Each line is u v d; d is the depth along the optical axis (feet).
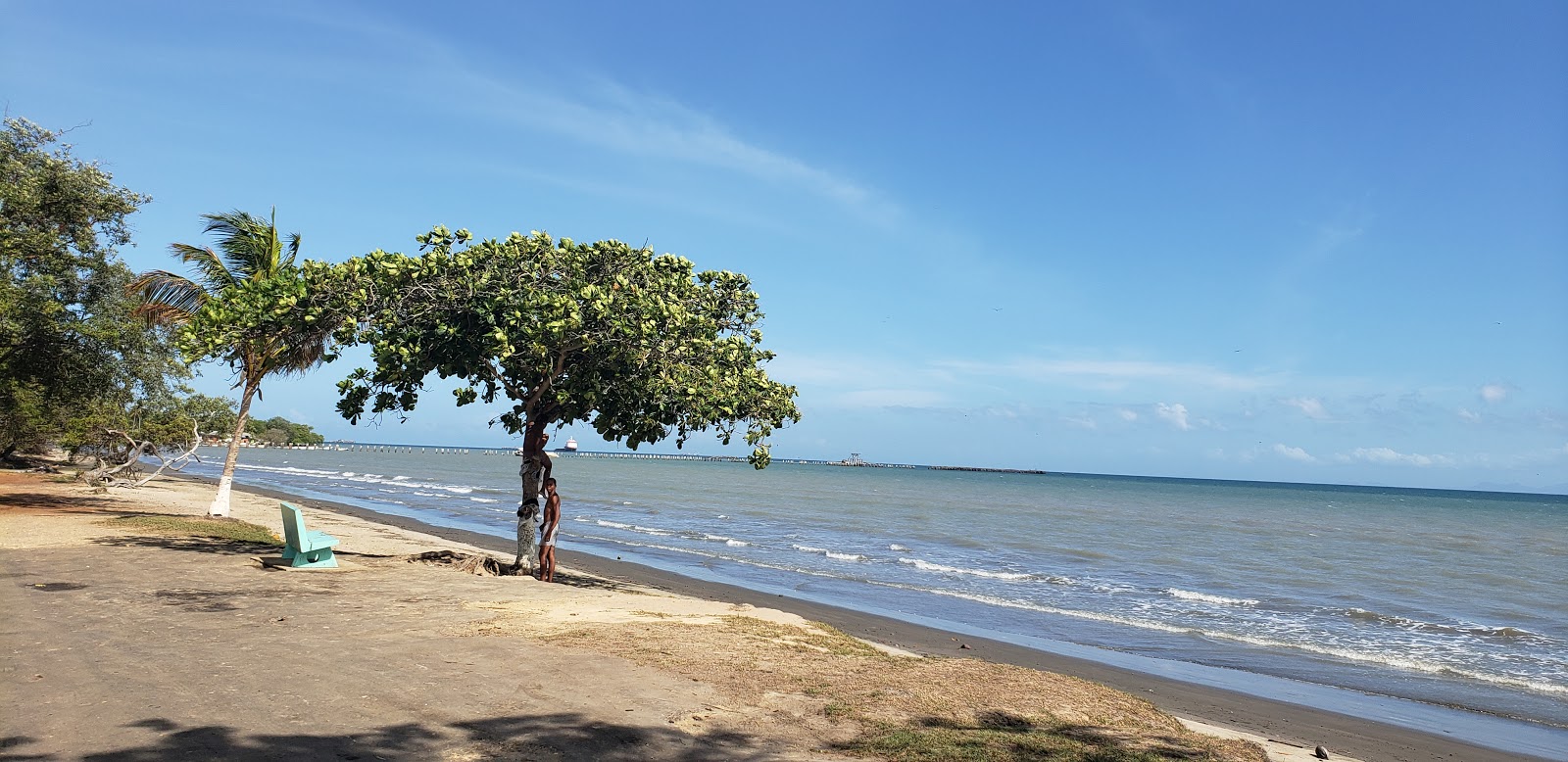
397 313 44.96
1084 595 75.20
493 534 101.65
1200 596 75.20
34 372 72.33
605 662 26.37
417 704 21.38
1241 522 191.31
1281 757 28.50
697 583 68.90
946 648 49.11
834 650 31.40
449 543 78.59
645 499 200.44
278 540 58.85
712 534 117.19
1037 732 21.97
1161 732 23.56
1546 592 85.81
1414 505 368.89
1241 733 33.68
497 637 29.35
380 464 385.70
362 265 44.52
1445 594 83.46
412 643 27.76
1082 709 24.86
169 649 25.55
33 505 73.41
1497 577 97.71
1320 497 465.47
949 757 19.30
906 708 23.21
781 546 104.73
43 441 140.77
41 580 36.81
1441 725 38.29
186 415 105.29
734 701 23.13
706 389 45.65
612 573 71.20
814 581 75.72
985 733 21.31
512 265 46.73
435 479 255.91
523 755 18.17
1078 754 20.21
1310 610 70.59
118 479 100.83
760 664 27.58
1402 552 127.65
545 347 43.60
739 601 60.29
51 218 68.80
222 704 20.59
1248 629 61.57
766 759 18.86
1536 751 34.65
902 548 109.29
